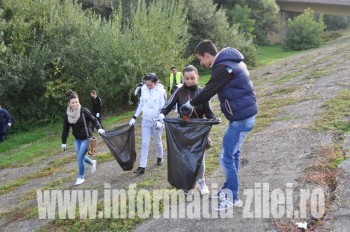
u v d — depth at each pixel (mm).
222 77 4023
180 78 14125
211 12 27875
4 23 15070
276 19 45938
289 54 35094
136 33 16703
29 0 16484
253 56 27953
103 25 17422
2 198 7641
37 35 16266
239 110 4137
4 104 15141
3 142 13508
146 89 6664
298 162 5766
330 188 4848
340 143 6117
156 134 6922
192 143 4695
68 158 9891
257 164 6090
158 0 18484
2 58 14508
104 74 16047
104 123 14328
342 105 8219
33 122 15711
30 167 9867
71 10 16984
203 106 5035
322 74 14062
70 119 6672
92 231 5109
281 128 7609
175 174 4734
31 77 15148
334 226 4047
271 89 13664
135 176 6820
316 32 38281
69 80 15742
